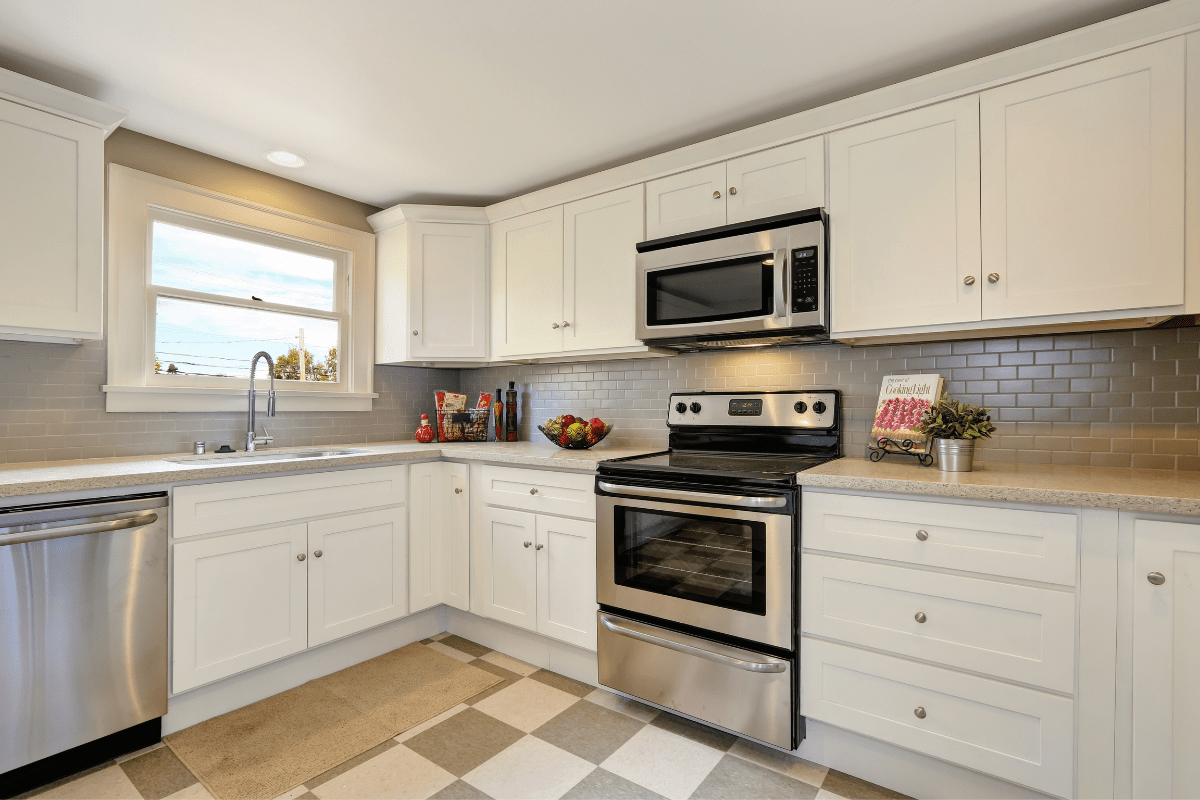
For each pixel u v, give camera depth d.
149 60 1.77
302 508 2.11
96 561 1.63
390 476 2.42
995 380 1.94
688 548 1.87
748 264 2.07
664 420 2.66
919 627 1.51
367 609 2.32
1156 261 1.45
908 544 1.53
